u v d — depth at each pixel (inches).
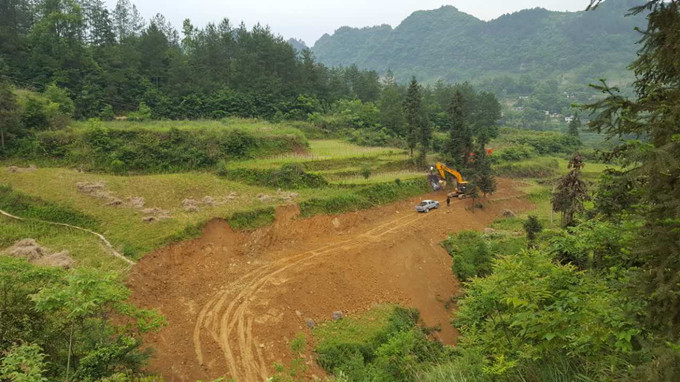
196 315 856.9
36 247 890.1
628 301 275.6
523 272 402.0
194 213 1178.6
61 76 2176.4
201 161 1637.6
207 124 2133.4
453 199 1914.4
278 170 1600.6
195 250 1056.8
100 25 2625.5
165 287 912.9
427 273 1266.0
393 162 2078.0
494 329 437.7
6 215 1044.5
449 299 1190.3
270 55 2967.5
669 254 231.1
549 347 348.2
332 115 3041.3
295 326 887.7
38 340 460.8
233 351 780.0
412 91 2214.6
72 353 502.3
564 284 374.0
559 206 1059.9
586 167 2974.9
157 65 2524.6
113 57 2345.0
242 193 1418.6
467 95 4018.2
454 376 436.5
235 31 3651.6
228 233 1154.7
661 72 272.8
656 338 241.3
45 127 1636.3
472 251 1326.3
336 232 1395.2
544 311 351.3
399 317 1013.8
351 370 745.6
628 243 305.7
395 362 687.1
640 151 237.8
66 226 1038.4
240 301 915.4
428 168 2164.1
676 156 226.5
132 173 1525.6
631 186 305.4
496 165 2716.5
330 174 1750.7
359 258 1195.9
